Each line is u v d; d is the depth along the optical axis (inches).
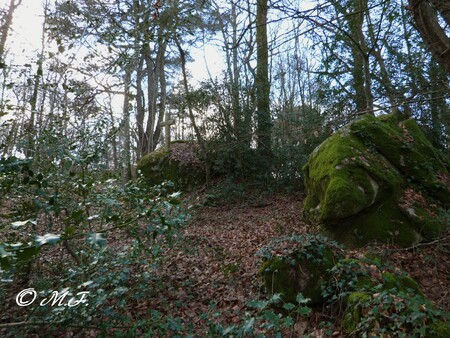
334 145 231.1
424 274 162.2
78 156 116.7
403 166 225.9
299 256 137.9
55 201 104.7
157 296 148.0
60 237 52.7
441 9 116.0
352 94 356.8
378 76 326.6
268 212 323.0
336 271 128.4
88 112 157.0
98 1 223.1
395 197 206.1
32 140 119.9
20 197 113.8
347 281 127.3
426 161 228.2
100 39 185.0
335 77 354.6
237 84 400.5
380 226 193.5
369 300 107.8
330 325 117.0
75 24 203.5
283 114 405.1
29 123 133.9
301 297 90.6
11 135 126.3
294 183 386.3
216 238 243.1
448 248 182.4
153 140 613.3
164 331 90.2
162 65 597.3
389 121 262.8
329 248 143.7
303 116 390.6
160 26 227.3
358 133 235.9
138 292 125.3
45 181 97.2
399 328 96.5
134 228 112.7
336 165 212.7
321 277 133.3
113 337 96.0
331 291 128.3
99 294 99.8
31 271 130.8
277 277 137.9
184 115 422.6
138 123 538.0
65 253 149.3
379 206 203.2
